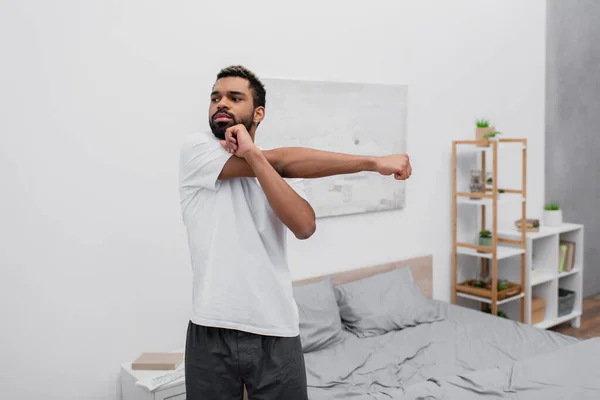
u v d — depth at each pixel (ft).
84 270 8.25
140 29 8.50
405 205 12.18
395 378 8.16
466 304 13.64
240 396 4.42
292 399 4.35
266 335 4.29
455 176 12.60
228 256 4.25
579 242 14.35
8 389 7.79
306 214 4.23
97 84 8.19
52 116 7.88
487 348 9.21
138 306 8.75
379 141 11.46
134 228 8.64
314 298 9.74
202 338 4.30
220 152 4.25
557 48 15.26
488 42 13.50
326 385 7.91
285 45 10.09
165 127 8.83
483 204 12.24
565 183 15.84
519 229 13.71
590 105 16.26
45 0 7.73
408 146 12.10
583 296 16.62
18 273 7.76
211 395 4.33
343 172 4.36
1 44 7.48
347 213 11.08
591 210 16.60
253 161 4.01
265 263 4.29
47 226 7.93
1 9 7.45
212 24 9.19
